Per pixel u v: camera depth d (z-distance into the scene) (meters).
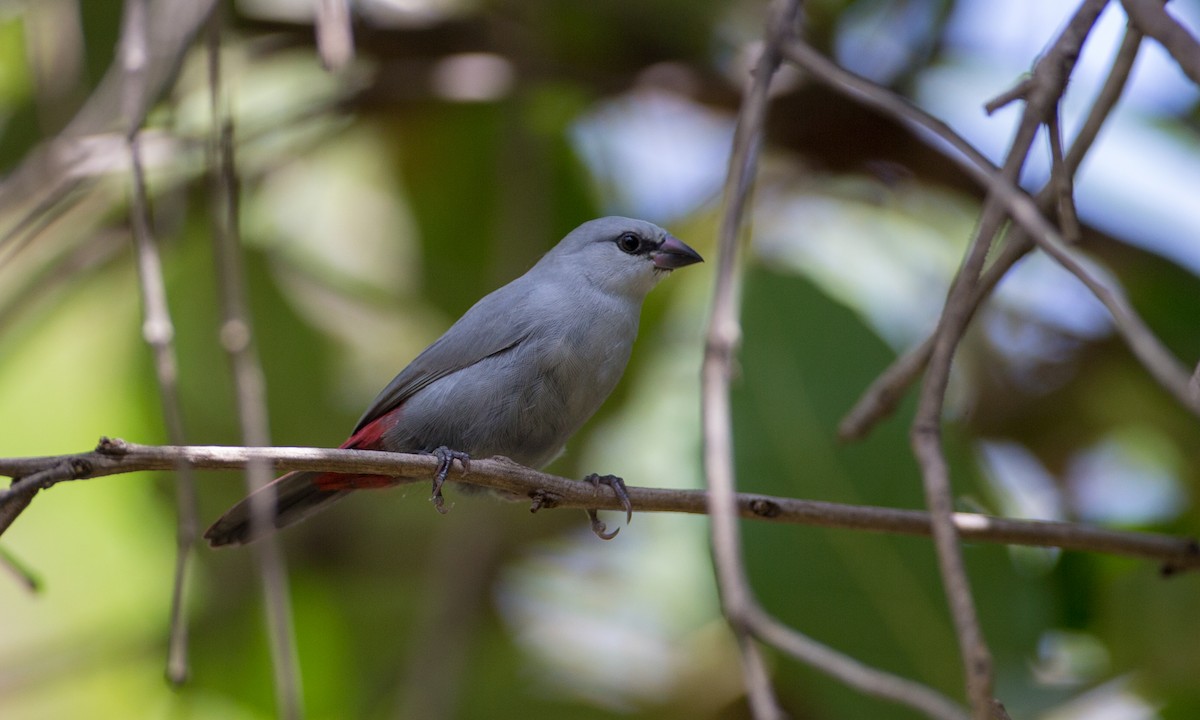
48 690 10.48
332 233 12.01
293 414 11.01
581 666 10.76
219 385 10.75
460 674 9.81
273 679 10.73
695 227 11.31
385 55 10.99
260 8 10.91
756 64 5.23
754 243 10.58
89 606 10.59
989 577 8.22
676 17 10.84
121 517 10.75
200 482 10.76
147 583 10.68
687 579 10.57
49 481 5.23
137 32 6.79
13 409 10.58
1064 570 8.71
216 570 10.85
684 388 10.96
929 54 10.49
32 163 8.48
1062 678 8.34
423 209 11.94
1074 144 5.32
